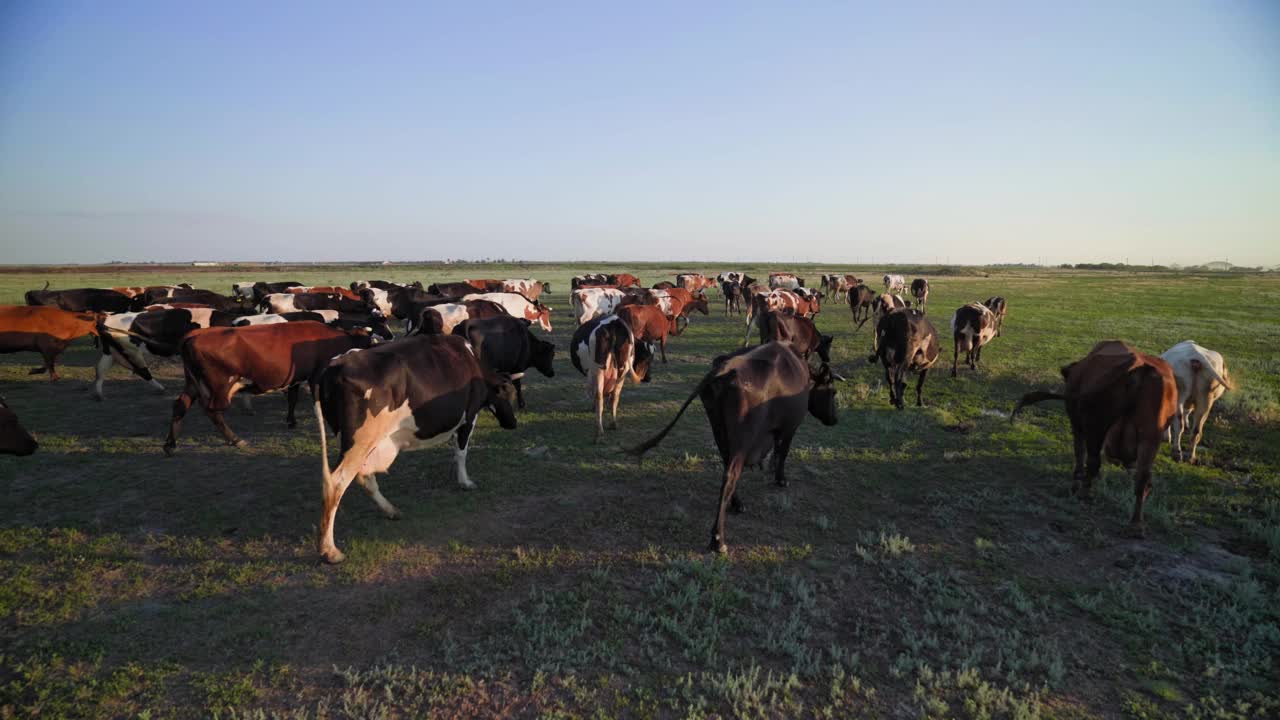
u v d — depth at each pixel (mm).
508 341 11188
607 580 5535
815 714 3973
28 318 13234
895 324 11570
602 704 4020
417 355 6562
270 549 6008
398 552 5996
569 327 26672
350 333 9844
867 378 14906
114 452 8836
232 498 7238
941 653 4547
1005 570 5801
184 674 4219
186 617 4836
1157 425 6227
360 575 5520
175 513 6801
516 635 4715
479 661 4383
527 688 4152
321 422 5688
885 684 4273
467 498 7320
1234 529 6668
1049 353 18906
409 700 4020
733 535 6477
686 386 14133
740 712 3959
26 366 15609
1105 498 7398
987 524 6801
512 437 9859
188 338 8547
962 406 12148
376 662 4352
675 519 6832
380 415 6125
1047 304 40281
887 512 7137
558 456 8953
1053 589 5473
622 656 4504
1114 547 6250
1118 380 6371
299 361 9227
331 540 5781
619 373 10094
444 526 6578
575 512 6988
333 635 4688
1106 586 5504
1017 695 4184
